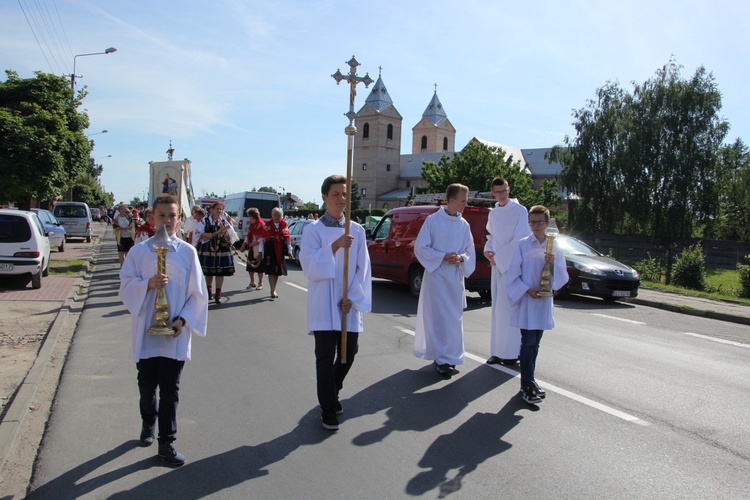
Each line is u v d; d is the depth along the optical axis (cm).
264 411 480
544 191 4572
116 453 395
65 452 396
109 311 935
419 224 1162
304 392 530
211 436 427
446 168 4575
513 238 628
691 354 725
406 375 591
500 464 384
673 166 3175
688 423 467
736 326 1005
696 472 377
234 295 1138
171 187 1744
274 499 335
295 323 855
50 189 1535
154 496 337
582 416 478
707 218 3272
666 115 3241
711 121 3225
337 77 446
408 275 1173
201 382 557
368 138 8906
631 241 3203
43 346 675
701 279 1662
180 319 371
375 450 404
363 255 451
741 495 347
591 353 707
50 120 1536
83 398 508
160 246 373
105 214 6309
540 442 422
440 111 9744
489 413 481
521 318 504
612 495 344
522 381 507
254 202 2920
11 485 351
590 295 1247
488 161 4459
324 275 425
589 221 3400
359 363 636
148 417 401
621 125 3288
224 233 1019
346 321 435
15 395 502
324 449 405
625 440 429
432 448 409
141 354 370
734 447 420
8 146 1437
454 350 586
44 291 1098
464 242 600
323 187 449
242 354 667
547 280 486
